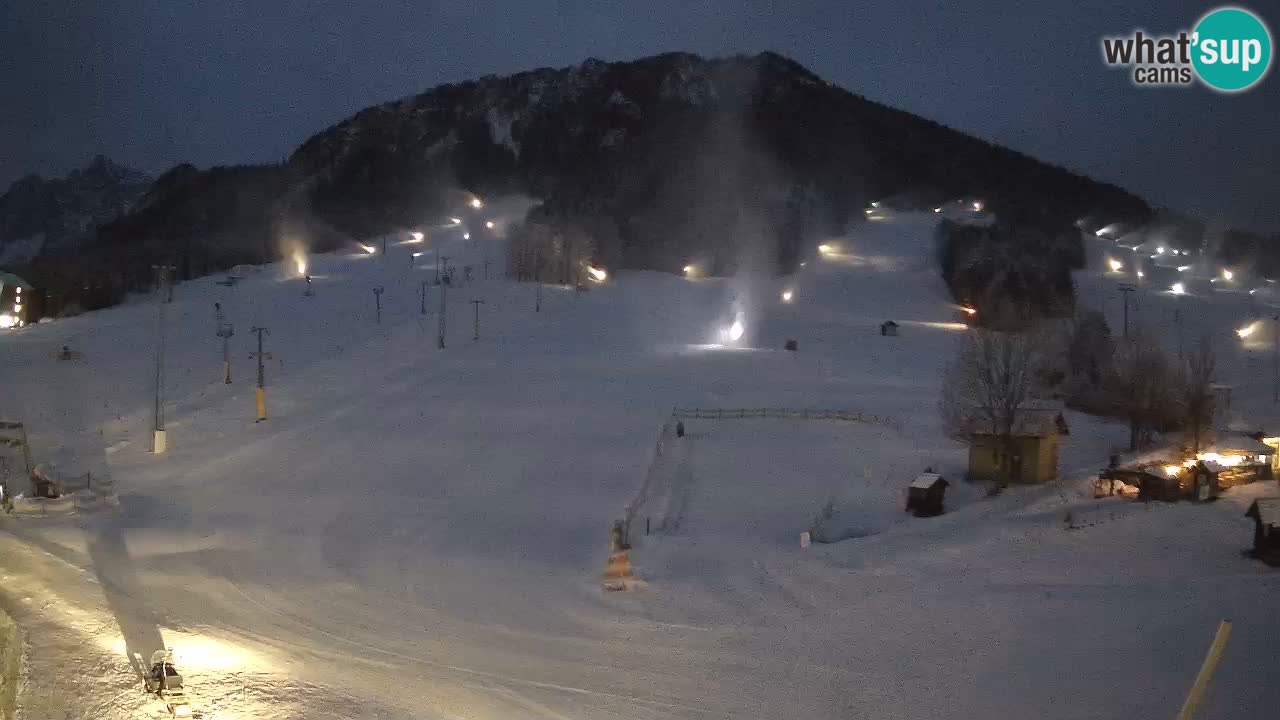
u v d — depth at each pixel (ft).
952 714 84.84
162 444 188.03
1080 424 203.92
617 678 93.15
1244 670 86.33
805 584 121.19
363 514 155.02
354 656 95.35
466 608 113.91
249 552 132.77
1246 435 160.66
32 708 73.77
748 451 186.09
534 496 164.55
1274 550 112.27
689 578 125.90
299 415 212.43
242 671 86.22
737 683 92.17
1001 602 108.17
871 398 223.71
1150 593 105.81
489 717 82.17
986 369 172.04
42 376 246.27
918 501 149.59
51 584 108.78
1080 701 84.79
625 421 204.85
